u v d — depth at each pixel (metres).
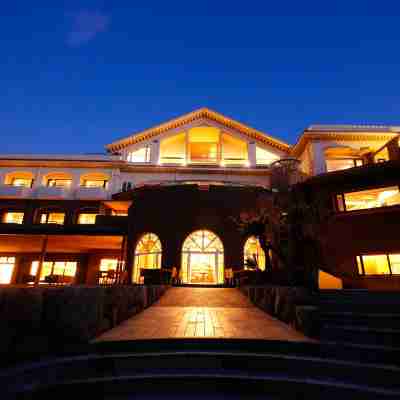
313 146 23.16
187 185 19.83
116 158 27.34
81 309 4.75
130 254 19.33
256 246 18.78
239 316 7.62
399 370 4.02
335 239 15.91
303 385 4.05
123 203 24.09
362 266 15.09
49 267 24.66
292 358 4.51
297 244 11.49
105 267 24.33
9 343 3.78
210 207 19.25
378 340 4.86
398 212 14.62
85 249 24.61
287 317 6.55
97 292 5.29
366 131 22.59
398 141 18.64
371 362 4.46
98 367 4.26
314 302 6.52
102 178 27.48
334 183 17.09
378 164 15.25
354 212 15.78
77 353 4.49
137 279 18.80
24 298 4.06
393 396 3.70
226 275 17.39
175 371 4.42
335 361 4.40
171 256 18.22
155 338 4.98
